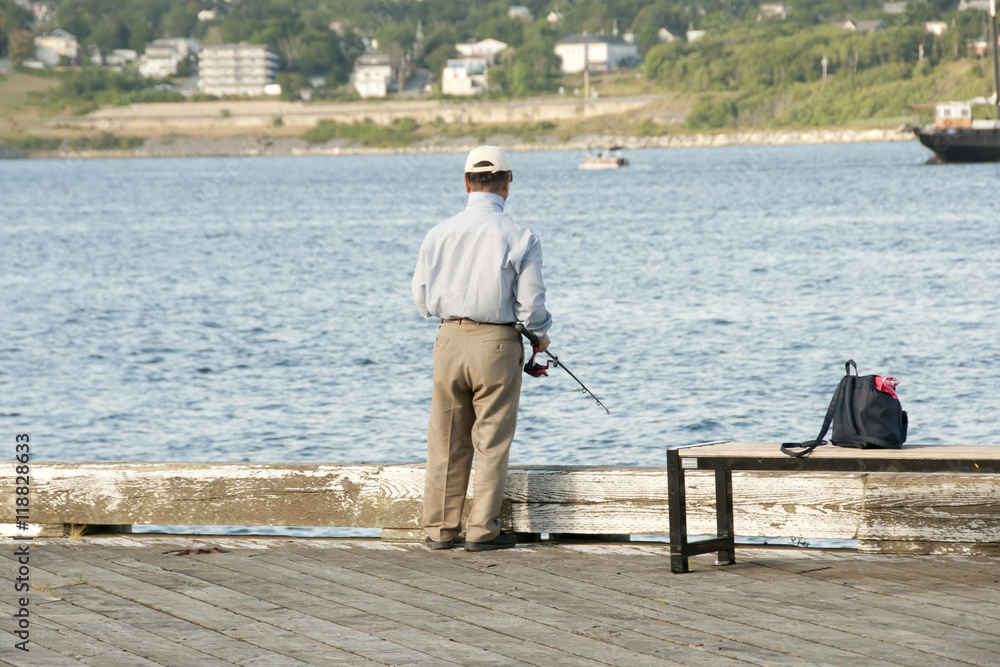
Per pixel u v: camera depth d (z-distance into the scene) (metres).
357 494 13.58
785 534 12.66
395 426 31.86
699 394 34.72
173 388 38.78
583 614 10.46
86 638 9.88
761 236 103.38
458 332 12.45
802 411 32.19
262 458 28.66
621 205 167.25
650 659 9.20
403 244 109.94
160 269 88.31
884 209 134.25
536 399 34.28
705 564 12.27
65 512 13.97
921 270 69.50
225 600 11.05
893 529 12.41
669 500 11.79
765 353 41.72
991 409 31.64
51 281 79.81
